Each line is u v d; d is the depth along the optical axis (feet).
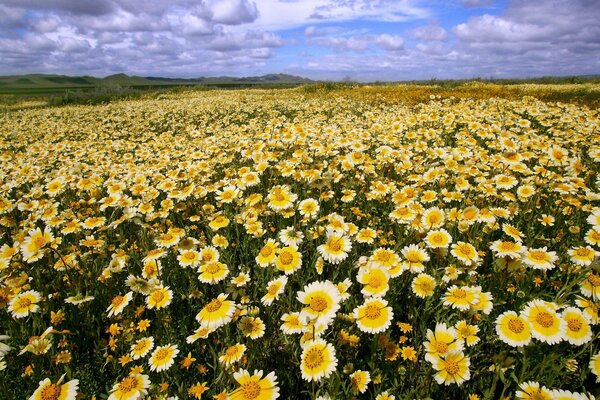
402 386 7.63
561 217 14.46
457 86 98.27
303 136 26.66
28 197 18.67
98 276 11.82
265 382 6.72
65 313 10.45
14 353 9.23
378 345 8.16
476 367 8.21
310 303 7.51
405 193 15.12
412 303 9.87
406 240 12.18
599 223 10.25
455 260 10.69
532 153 20.17
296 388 8.25
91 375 8.86
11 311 9.88
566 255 11.18
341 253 9.64
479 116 36.32
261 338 9.19
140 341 8.83
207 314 8.25
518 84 104.22
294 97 82.23
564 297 8.78
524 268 9.85
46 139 45.50
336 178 17.90
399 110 45.78
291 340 9.01
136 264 12.41
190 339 8.36
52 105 111.04
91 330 10.09
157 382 8.37
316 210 12.81
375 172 19.81
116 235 14.62
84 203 17.75
